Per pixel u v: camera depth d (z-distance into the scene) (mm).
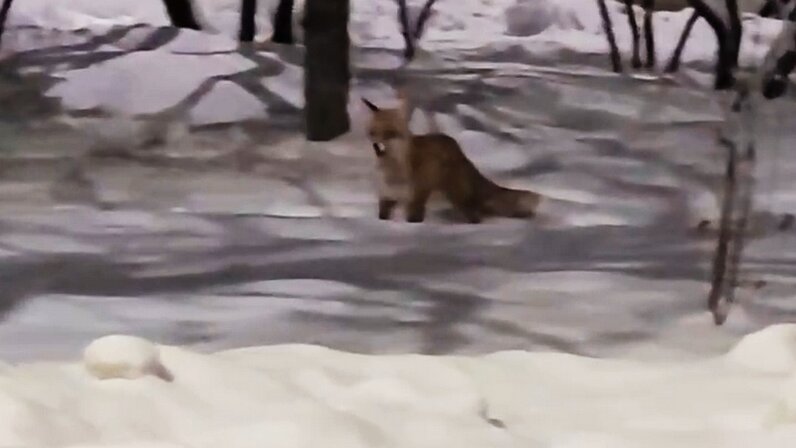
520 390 1107
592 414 1035
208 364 1066
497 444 904
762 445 879
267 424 859
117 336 1048
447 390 1081
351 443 847
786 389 982
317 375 1086
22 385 956
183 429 931
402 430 915
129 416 934
